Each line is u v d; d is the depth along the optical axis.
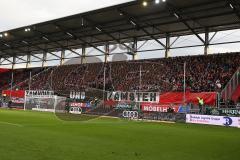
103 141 14.12
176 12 32.78
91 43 49.03
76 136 15.52
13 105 48.22
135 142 14.34
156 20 36.44
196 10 32.19
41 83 51.81
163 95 33.56
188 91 34.16
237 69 32.88
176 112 30.62
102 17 37.72
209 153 12.07
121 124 25.02
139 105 33.66
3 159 8.88
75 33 44.94
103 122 26.52
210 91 32.97
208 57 37.84
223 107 28.77
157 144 14.00
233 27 35.88
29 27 44.94
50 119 27.55
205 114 28.31
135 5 32.88
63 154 10.20
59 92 42.59
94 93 38.16
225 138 17.56
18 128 18.08
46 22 42.09
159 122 29.50
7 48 59.25
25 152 10.16
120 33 42.78
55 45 53.09
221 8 31.19
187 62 38.97
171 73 38.75
